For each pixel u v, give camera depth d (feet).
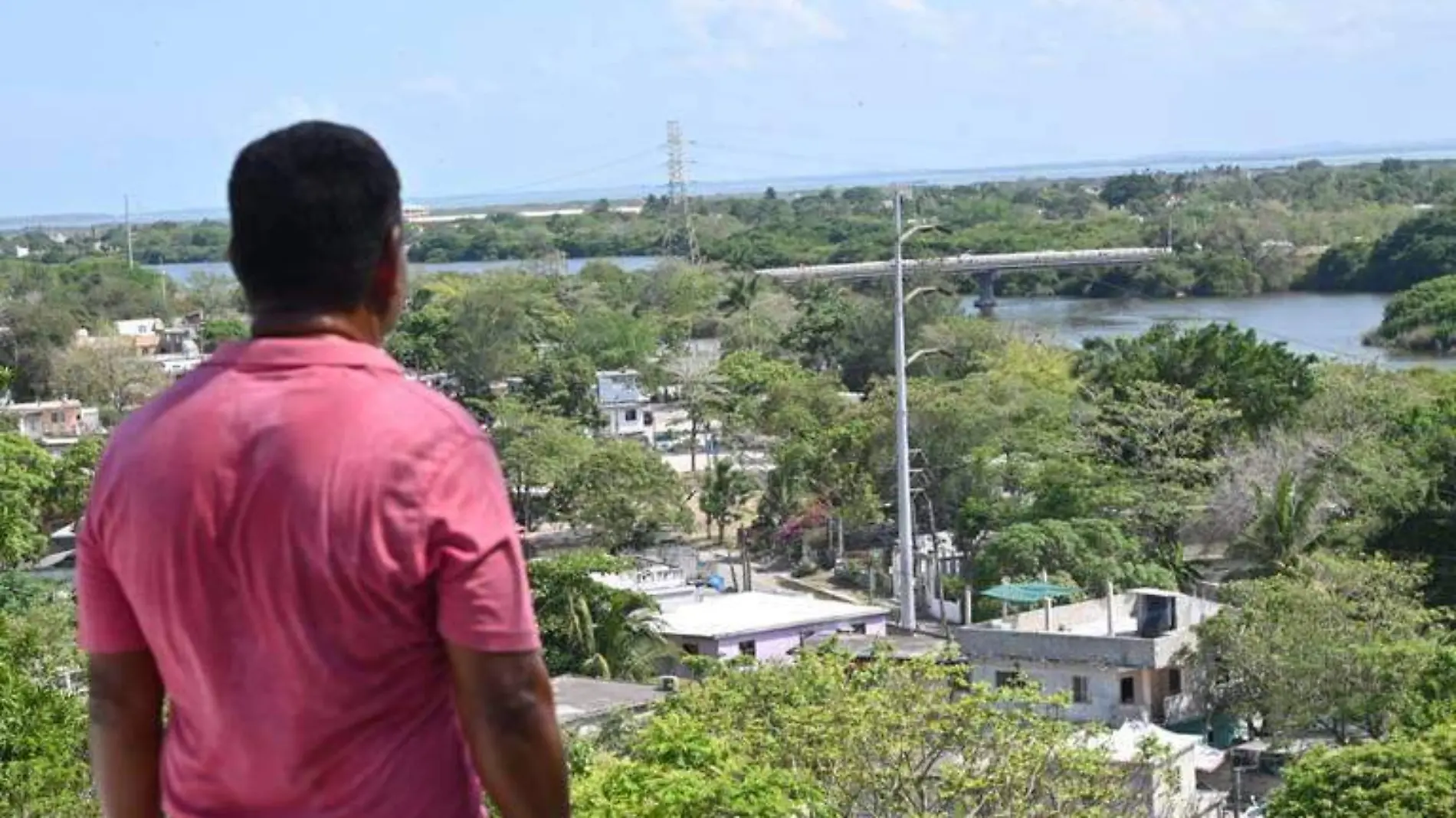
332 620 9.95
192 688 10.31
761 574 207.10
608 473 214.69
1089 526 171.32
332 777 10.14
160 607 10.25
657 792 60.08
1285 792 83.25
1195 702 124.06
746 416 257.34
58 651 103.65
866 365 299.38
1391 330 331.36
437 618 10.12
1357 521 162.40
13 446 187.01
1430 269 434.30
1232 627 122.01
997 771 73.87
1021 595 150.10
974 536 191.93
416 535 9.93
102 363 313.73
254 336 10.62
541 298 343.05
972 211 649.20
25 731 76.48
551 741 10.27
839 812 70.69
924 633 154.92
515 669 10.08
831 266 463.42
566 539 215.72
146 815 11.23
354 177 10.57
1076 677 124.36
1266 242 480.23
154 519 10.13
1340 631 119.44
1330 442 182.91
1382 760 81.15
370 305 10.84
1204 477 186.70
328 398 10.14
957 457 205.67
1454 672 112.78
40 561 177.17
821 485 216.33
